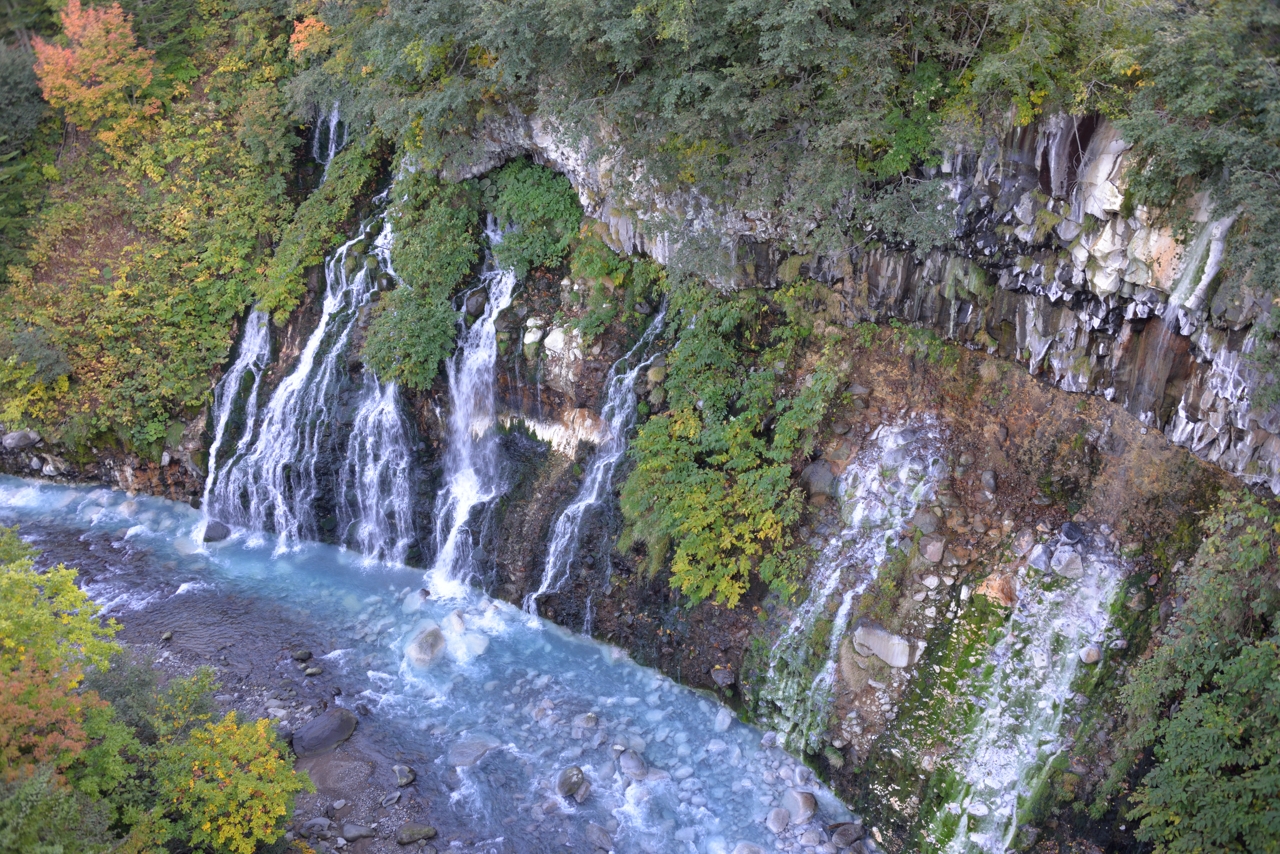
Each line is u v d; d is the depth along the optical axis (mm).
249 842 9719
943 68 12086
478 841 11242
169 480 18688
